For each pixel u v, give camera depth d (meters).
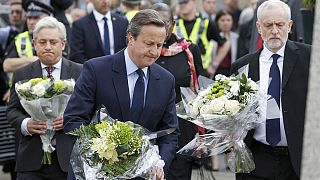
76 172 8.20
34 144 10.33
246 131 9.39
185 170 11.56
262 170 9.67
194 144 9.55
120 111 8.41
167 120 8.66
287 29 9.63
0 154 13.88
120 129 7.93
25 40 14.57
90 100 8.44
